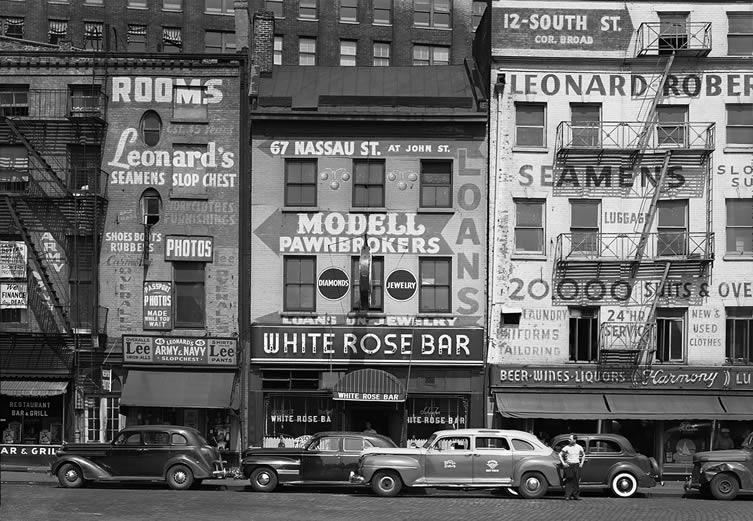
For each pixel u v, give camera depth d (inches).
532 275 1371.8
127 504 927.0
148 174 1391.5
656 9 1400.1
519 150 1381.6
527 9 1398.9
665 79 1381.6
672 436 1354.6
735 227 1376.7
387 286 1374.3
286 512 884.6
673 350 1370.6
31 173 1386.6
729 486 1074.7
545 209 1380.4
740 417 1318.9
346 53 2443.4
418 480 1047.0
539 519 858.8
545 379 1350.9
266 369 1362.0
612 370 1353.3
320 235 1381.6
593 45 1395.2
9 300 1374.3
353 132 1391.5
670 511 936.3
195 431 1130.7
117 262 1380.4
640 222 1375.5
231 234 1387.8
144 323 1371.8
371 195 1392.7
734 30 1403.8
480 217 1381.6
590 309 1374.3
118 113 1398.9
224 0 2466.8
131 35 2413.9
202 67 1402.6
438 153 1387.8
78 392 1362.0
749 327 1366.9
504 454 1050.1
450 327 1359.5
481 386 1357.0
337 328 1358.3
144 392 1331.2
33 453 1325.0
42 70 1402.6
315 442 1098.1
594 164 1381.6
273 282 1376.7
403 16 2465.6
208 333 1370.6
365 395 1320.1
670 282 1371.8
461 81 1502.2
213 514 860.6
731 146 1381.6
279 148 1391.5
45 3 2394.2
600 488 1109.1
